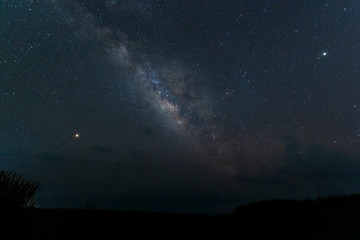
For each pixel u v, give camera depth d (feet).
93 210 20.21
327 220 20.94
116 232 16.80
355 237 18.40
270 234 18.78
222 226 20.03
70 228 15.98
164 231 18.10
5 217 7.95
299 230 19.57
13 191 12.48
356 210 22.22
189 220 20.67
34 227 15.02
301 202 25.44
